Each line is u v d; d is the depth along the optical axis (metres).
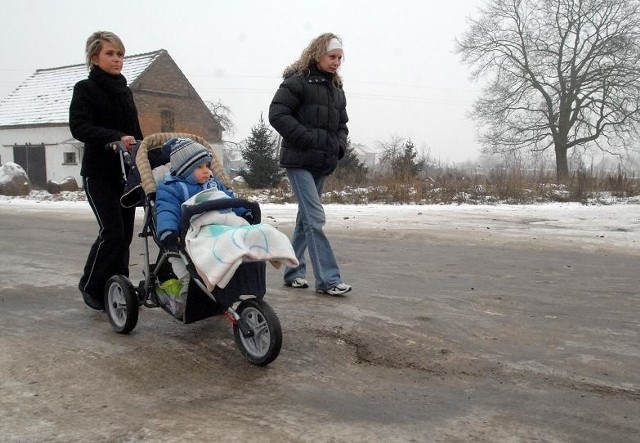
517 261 8.09
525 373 3.98
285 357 4.23
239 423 3.19
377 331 4.77
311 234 5.89
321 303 5.61
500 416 3.32
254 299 4.04
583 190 18.91
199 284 4.00
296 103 5.69
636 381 3.87
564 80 39.81
